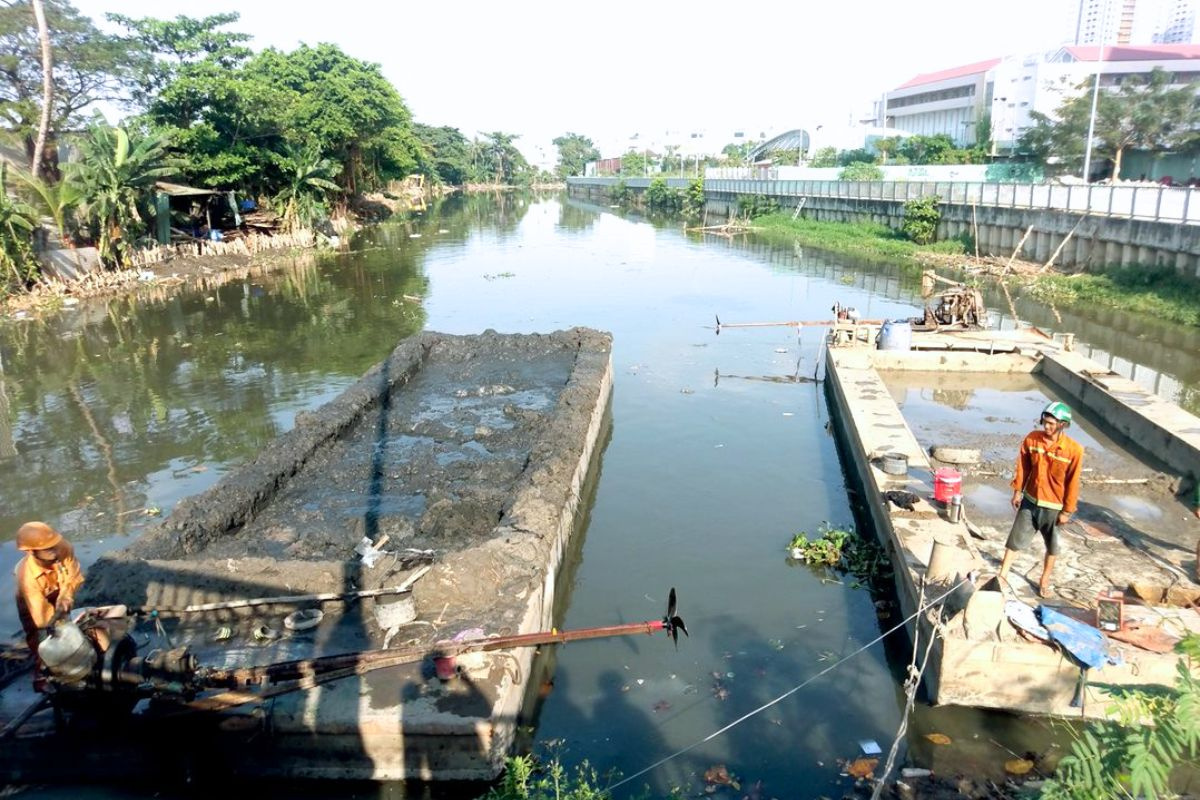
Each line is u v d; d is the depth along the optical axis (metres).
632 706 6.63
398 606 6.54
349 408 12.82
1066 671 6.04
